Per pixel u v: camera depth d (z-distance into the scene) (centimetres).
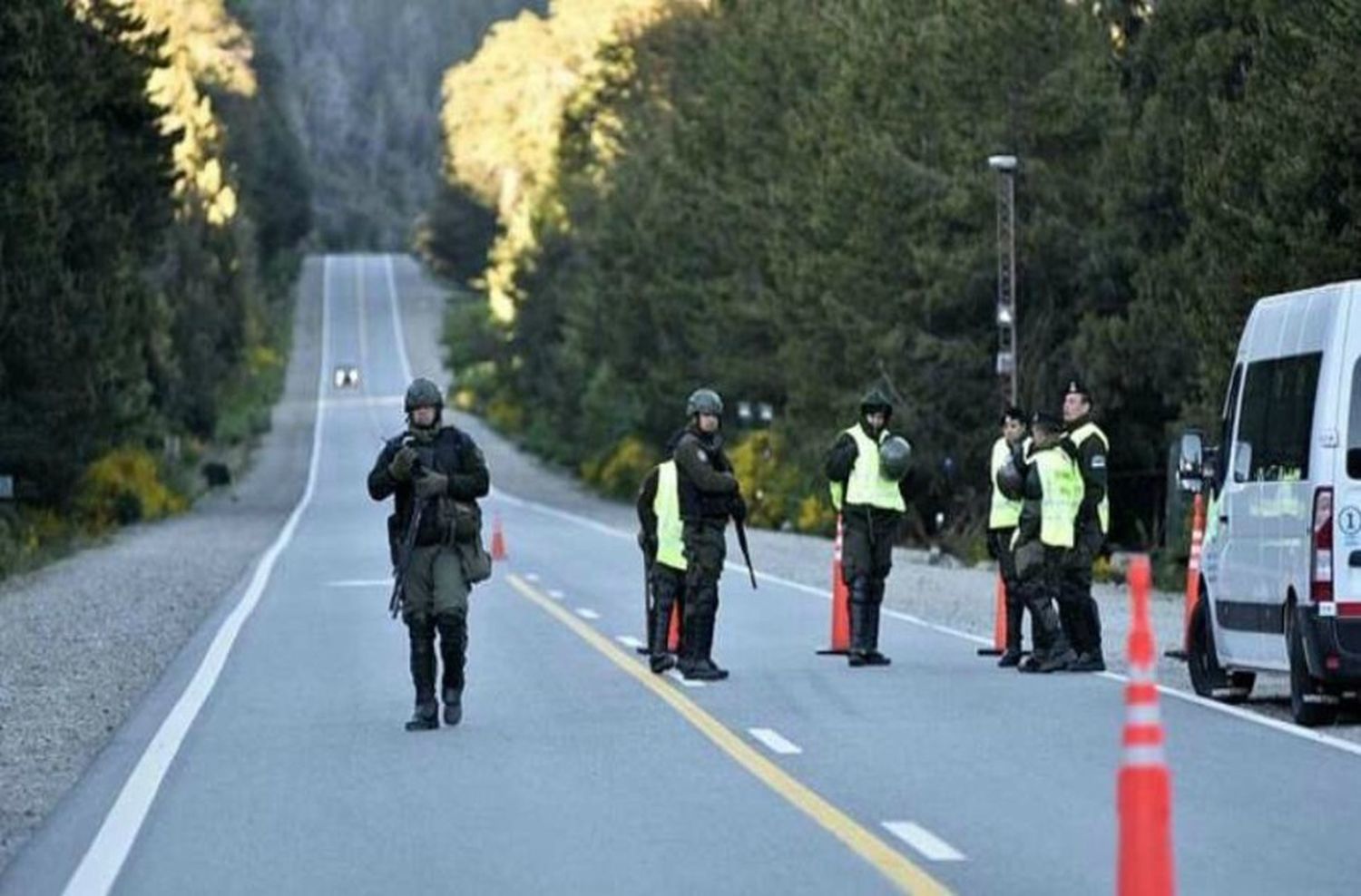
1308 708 5247
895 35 17650
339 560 14075
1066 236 15975
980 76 16388
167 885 3538
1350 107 9488
